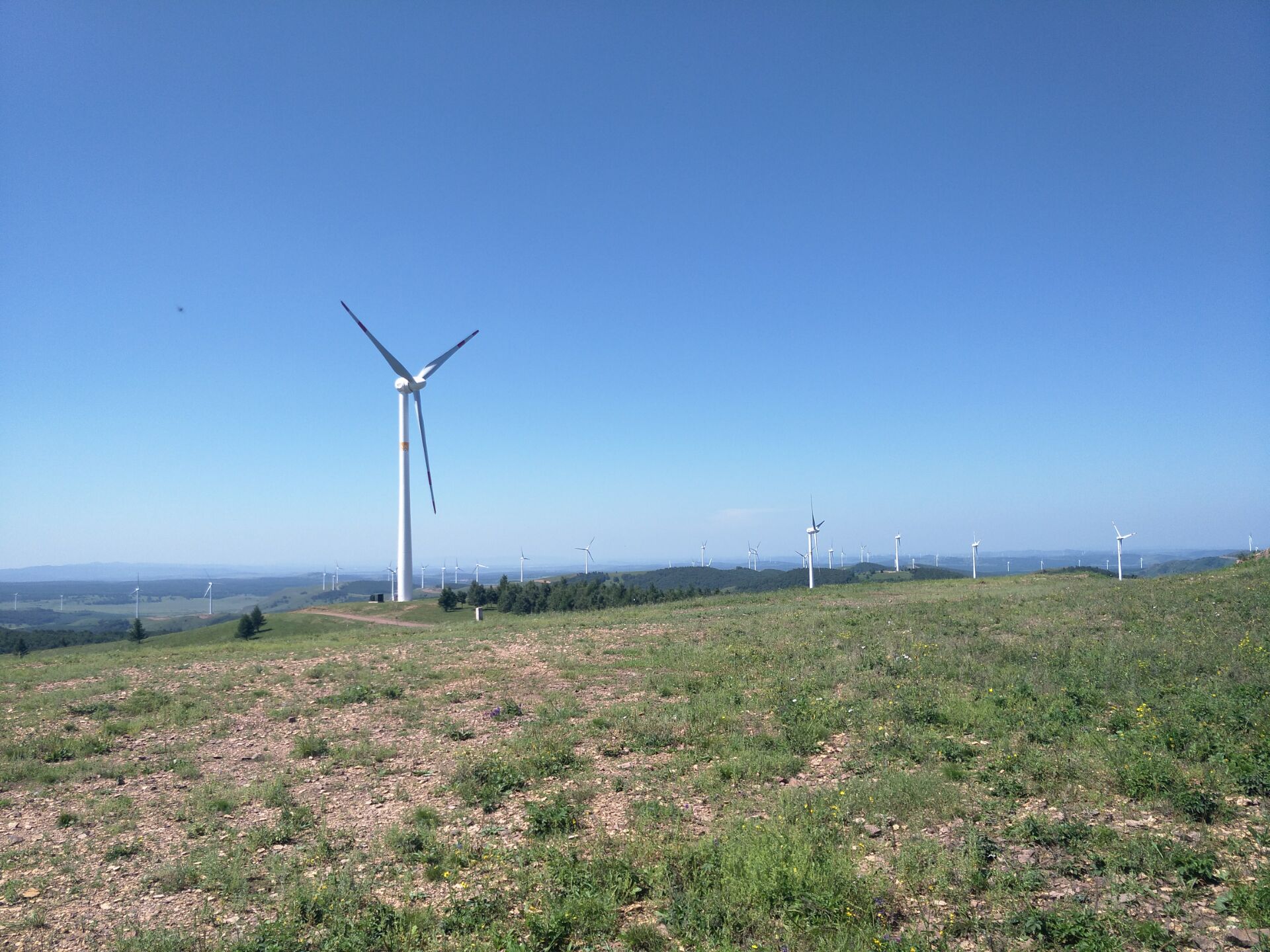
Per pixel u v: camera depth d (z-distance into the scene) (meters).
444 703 17.78
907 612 29.70
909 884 7.61
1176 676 15.09
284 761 13.70
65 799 11.91
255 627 78.25
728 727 13.99
